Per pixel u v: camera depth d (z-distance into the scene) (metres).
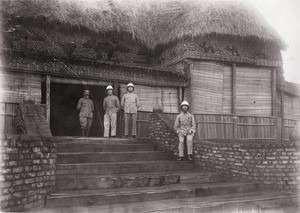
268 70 16.66
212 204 6.85
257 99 16.34
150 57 16.31
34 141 6.45
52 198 6.55
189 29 14.93
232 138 15.37
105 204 6.83
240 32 15.27
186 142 10.45
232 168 9.21
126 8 15.77
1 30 12.63
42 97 12.96
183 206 6.61
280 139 16.39
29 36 13.18
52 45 13.51
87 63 13.32
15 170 5.89
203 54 15.16
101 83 13.66
